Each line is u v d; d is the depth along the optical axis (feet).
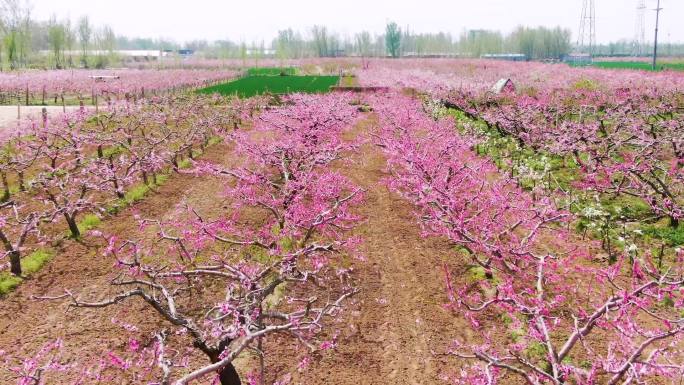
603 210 48.08
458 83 128.88
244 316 19.93
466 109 97.35
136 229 44.68
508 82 118.62
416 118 77.36
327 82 206.90
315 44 486.79
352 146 61.41
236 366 26.96
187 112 89.81
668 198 44.55
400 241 43.21
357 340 29.60
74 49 330.34
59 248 40.47
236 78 239.50
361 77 195.11
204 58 474.90
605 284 34.32
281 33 530.68
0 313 31.35
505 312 30.99
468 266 38.24
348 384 25.96
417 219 47.91
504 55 452.35
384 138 70.90
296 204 39.86
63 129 67.92
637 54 517.55
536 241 42.11
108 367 26.58
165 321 30.71
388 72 208.64
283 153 48.21
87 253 39.75
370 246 42.32
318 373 26.71
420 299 33.91
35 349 27.96
